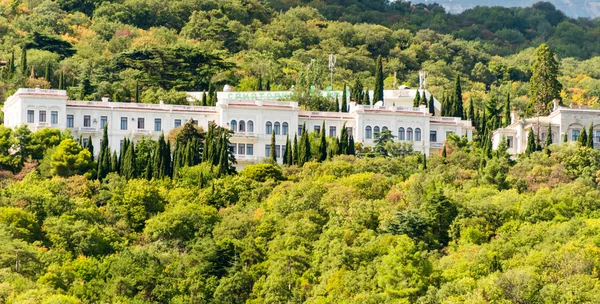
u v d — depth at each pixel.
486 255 188.00
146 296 189.38
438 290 178.25
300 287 189.62
